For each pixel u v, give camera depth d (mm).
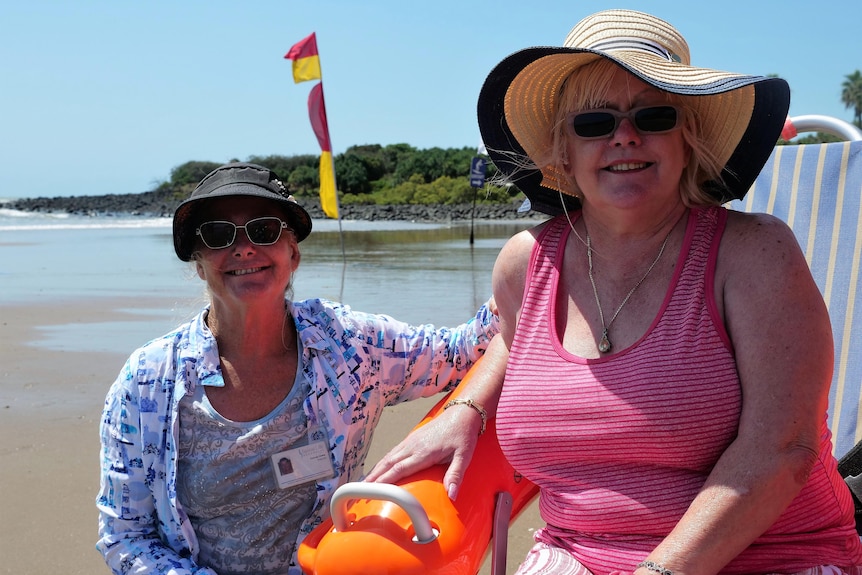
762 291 1775
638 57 1948
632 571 1876
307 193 61438
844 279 2938
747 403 1761
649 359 1856
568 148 2129
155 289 11539
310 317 2379
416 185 57438
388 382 2482
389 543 1720
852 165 2996
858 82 88812
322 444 2275
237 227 2166
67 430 4801
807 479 1720
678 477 1858
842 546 1848
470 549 1838
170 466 2209
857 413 2809
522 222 37406
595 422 1893
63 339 7645
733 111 2006
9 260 17141
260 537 2260
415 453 2078
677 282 1886
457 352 2568
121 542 2238
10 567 3168
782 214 3127
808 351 1745
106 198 70062
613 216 1991
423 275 12711
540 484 2070
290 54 15453
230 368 2268
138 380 2221
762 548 1806
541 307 2094
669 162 1942
